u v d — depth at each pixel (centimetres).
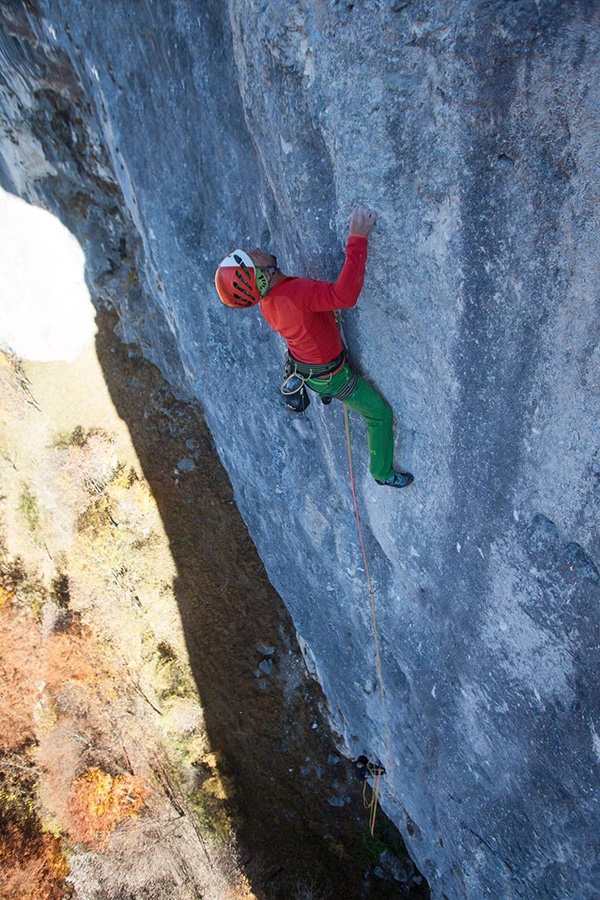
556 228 266
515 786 486
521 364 316
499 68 247
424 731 619
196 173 584
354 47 285
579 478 318
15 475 1074
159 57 527
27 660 1035
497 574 402
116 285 985
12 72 769
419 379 383
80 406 1056
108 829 972
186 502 1005
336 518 624
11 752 1012
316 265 389
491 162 273
